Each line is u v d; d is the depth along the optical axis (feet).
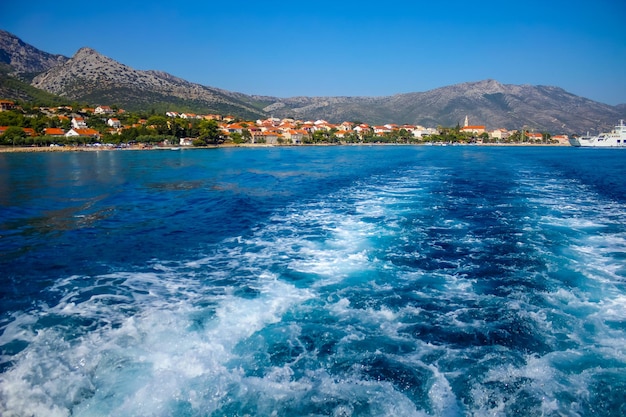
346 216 85.15
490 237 66.08
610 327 35.73
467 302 41.37
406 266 52.39
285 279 48.11
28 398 26.66
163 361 30.76
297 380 28.84
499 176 173.99
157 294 44.09
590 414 25.39
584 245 61.16
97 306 40.96
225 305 40.78
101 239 69.21
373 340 34.12
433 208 93.20
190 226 78.79
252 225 78.54
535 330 35.42
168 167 228.43
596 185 143.74
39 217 88.89
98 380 28.50
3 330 36.09
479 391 27.53
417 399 26.96
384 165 244.63
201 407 25.93
